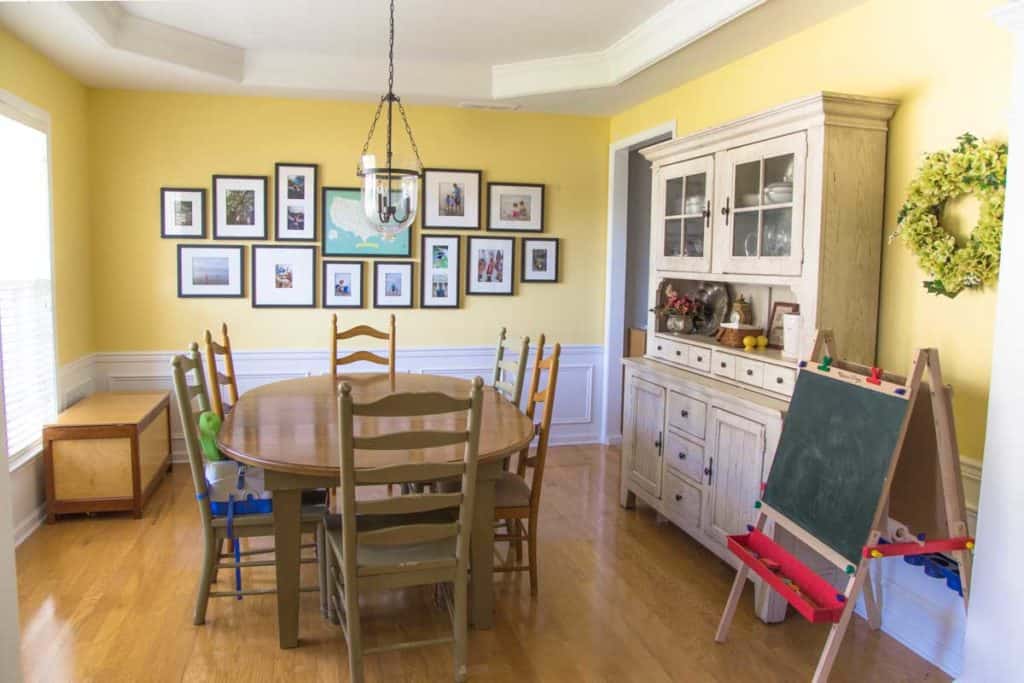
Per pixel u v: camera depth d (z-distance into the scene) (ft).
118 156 14.48
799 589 7.64
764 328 11.42
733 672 8.00
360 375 12.71
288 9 11.41
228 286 15.20
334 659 8.11
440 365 16.47
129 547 10.96
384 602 9.55
